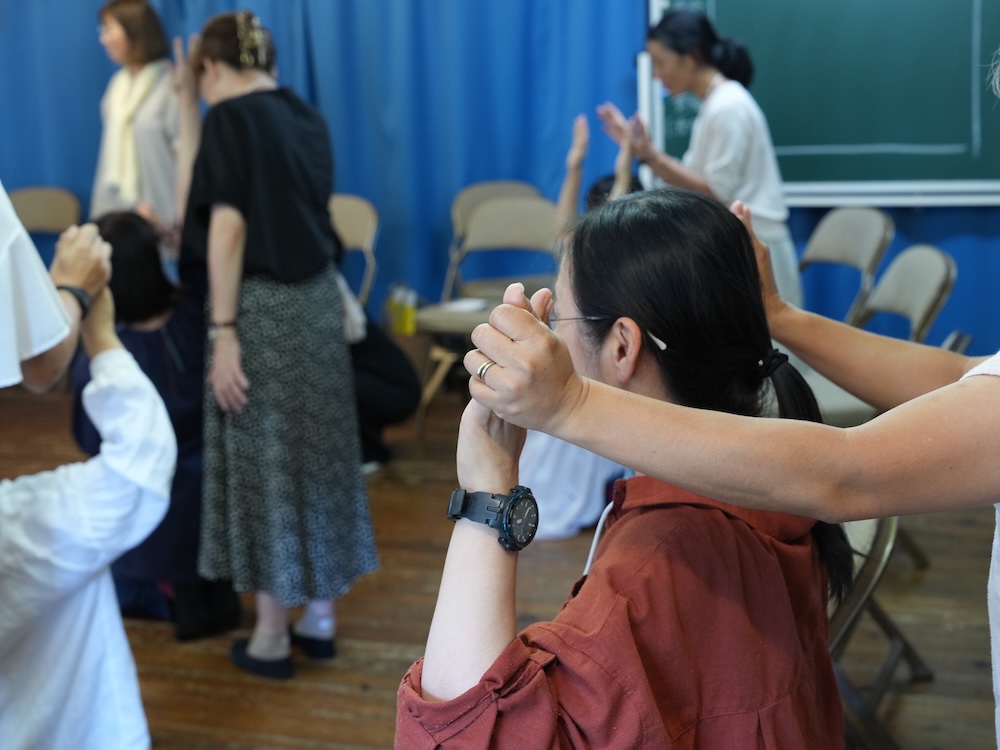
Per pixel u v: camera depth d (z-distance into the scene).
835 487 0.68
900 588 2.69
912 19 3.74
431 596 2.73
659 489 0.85
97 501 1.40
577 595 0.79
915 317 2.68
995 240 3.91
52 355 1.28
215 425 2.19
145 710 2.23
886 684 2.12
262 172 2.10
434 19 4.35
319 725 2.17
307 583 2.25
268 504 2.18
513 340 0.68
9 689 1.43
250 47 2.17
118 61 4.17
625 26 4.16
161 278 2.36
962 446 0.69
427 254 4.59
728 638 0.79
